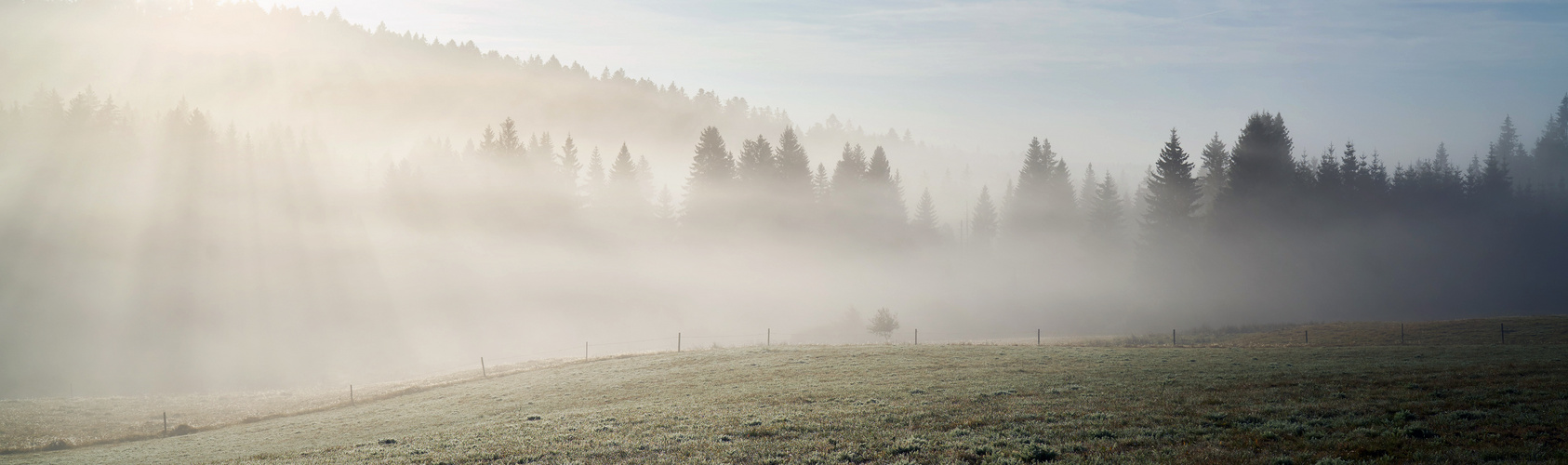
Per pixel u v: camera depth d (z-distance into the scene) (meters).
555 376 42.66
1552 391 19.77
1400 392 20.98
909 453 16.34
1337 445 15.09
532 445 19.59
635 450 17.97
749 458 16.47
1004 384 27.36
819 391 28.22
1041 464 14.85
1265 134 99.94
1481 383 21.70
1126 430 17.58
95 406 43.62
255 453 24.27
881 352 43.62
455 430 24.56
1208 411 19.50
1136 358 35.28
